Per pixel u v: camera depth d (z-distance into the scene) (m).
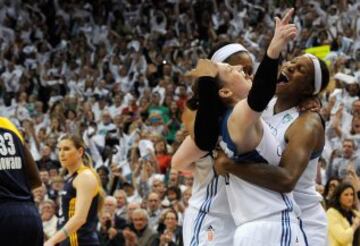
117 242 13.43
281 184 5.46
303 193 5.93
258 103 5.18
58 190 16.75
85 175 9.45
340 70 19.91
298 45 24.12
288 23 5.20
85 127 23.58
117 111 25.30
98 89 27.36
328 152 15.78
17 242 6.55
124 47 30.17
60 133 24.00
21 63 31.42
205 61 5.55
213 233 5.73
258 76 5.18
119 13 33.34
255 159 5.51
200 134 5.58
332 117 16.55
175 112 22.72
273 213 5.49
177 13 31.69
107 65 28.98
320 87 5.96
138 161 18.09
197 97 5.62
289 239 5.48
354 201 10.48
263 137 5.50
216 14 30.22
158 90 25.23
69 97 26.28
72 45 31.97
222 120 5.52
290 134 5.76
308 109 5.93
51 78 29.53
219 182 5.76
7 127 6.82
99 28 32.81
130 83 27.64
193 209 5.90
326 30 23.89
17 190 6.67
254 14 28.86
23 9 34.31
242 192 5.55
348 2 25.16
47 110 28.19
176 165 5.89
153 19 32.00
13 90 29.56
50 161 20.36
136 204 13.87
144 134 19.38
